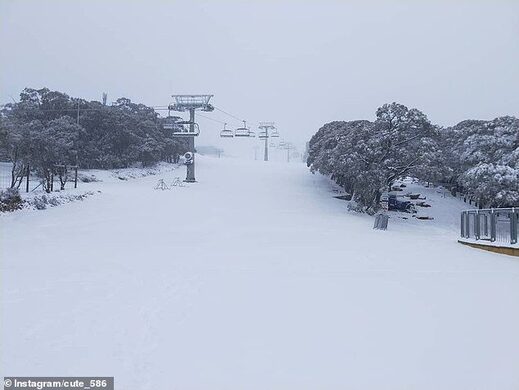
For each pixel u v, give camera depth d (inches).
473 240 747.4
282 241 757.3
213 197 1473.9
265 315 305.4
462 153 1764.3
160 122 2445.9
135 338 260.7
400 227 1266.0
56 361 228.2
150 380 208.1
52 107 2011.6
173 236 809.5
